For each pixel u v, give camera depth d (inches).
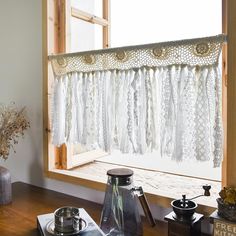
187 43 47.1
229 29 43.7
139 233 46.6
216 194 53.9
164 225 50.9
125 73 54.4
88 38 74.0
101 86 57.8
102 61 57.2
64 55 62.9
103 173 68.8
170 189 57.7
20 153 75.3
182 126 48.3
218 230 39.9
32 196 64.9
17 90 74.9
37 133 70.8
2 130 62.7
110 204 46.8
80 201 62.1
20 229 48.9
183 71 48.1
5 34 76.4
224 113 47.0
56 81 65.1
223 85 47.1
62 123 65.0
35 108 70.7
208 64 46.1
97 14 76.0
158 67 50.8
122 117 55.2
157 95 51.4
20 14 72.0
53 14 67.7
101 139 58.6
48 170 68.5
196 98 47.3
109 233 46.1
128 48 52.9
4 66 77.7
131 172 47.8
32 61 70.4
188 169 67.2
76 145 73.1
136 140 53.1
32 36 69.9
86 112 60.1
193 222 42.3
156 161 72.0
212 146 46.3
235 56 43.4
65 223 43.6
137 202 48.3
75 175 64.9
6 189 59.9
